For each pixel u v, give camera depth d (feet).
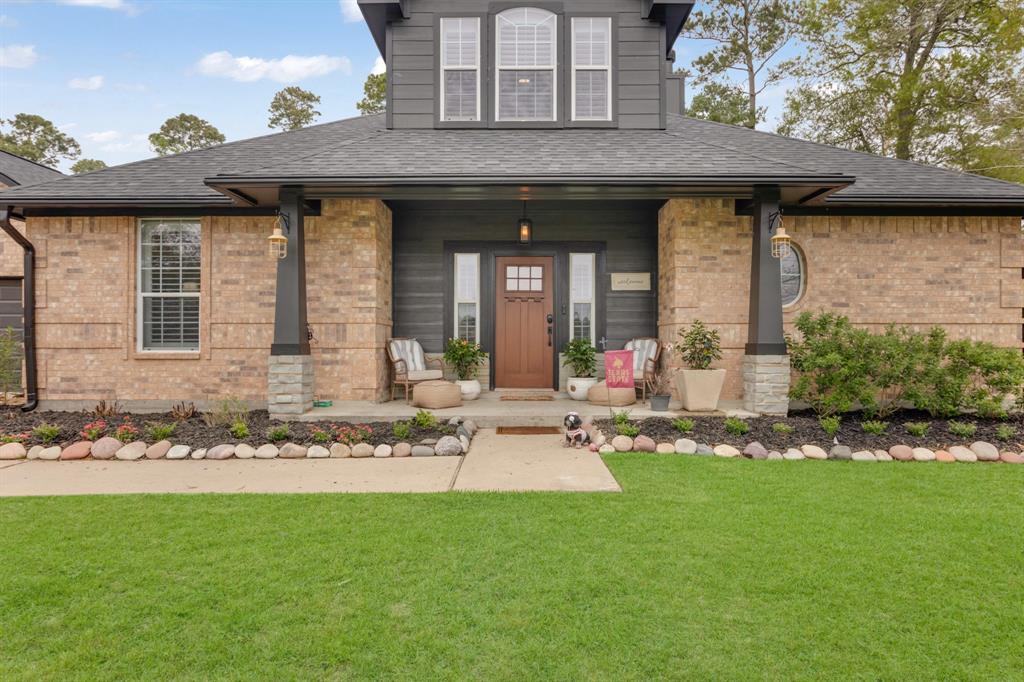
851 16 58.75
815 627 8.67
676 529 12.56
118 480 16.84
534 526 12.75
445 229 31.73
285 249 24.06
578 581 10.09
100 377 28.09
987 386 24.36
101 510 13.88
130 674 7.56
